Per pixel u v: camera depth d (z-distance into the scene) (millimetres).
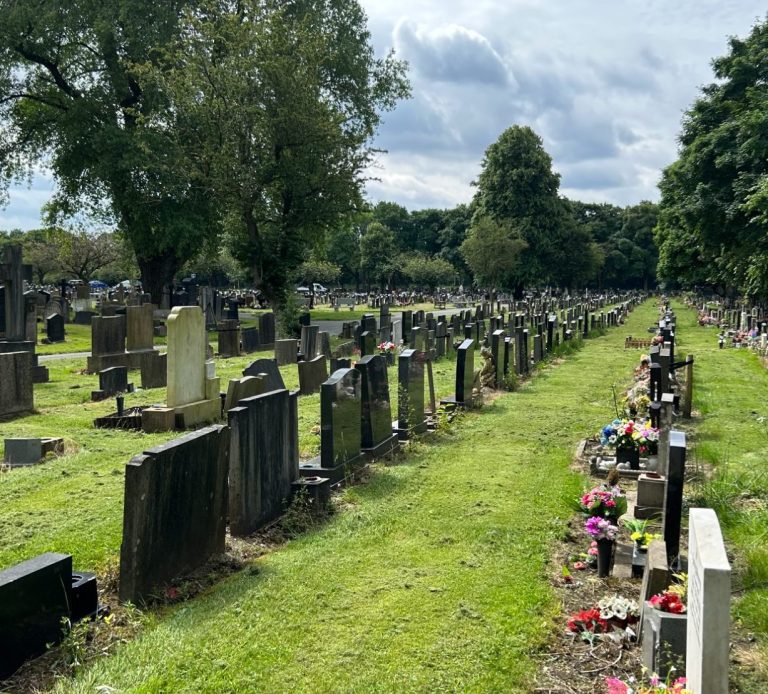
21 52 33094
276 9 30156
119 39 32531
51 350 26953
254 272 32281
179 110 30641
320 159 31312
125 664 4805
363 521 7758
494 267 66125
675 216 42875
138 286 67250
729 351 27516
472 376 15156
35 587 4836
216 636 5227
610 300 76688
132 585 5574
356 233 99125
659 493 8039
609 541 6453
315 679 4723
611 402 15719
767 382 18906
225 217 35375
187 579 6160
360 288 101125
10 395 13688
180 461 6078
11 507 8156
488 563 6664
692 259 47000
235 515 7152
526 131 73625
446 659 4980
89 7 32062
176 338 12367
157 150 31812
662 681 4379
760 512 7625
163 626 5348
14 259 20406
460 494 8820
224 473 6750
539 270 72562
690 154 34656
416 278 81438
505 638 5262
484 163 75875
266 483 7586
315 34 31016
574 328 35094
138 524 5594
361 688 4625
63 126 33375
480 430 12688
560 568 6691
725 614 3604
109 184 33719
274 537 7293
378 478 9445
